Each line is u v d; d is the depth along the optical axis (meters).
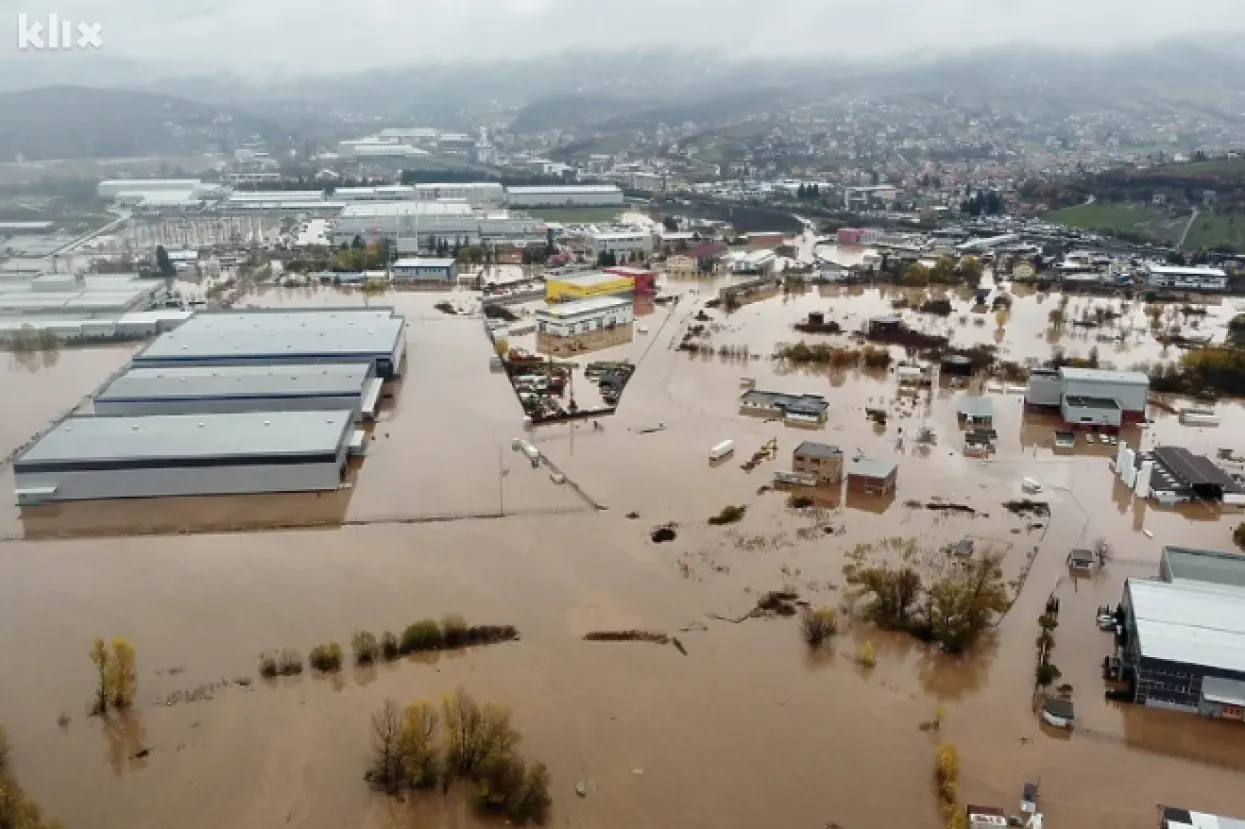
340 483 70.56
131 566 58.28
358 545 61.16
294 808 38.56
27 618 52.28
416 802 38.91
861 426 84.81
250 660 48.38
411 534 62.81
